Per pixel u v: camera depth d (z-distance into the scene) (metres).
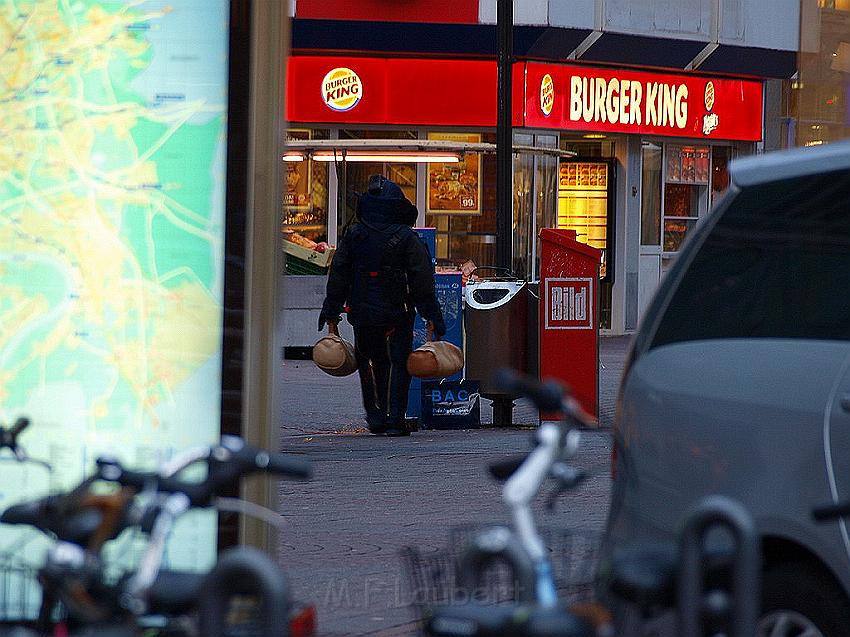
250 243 15.18
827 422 12.78
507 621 9.24
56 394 15.37
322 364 35.66
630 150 71.62
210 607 9.41
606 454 32.25
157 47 15.20
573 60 67.38
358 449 33.34
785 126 76.75
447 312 38.72
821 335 13.23
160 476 10.33
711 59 71.81
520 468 10.48
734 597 10.18
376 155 59.88
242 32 15.12
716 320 14.14
